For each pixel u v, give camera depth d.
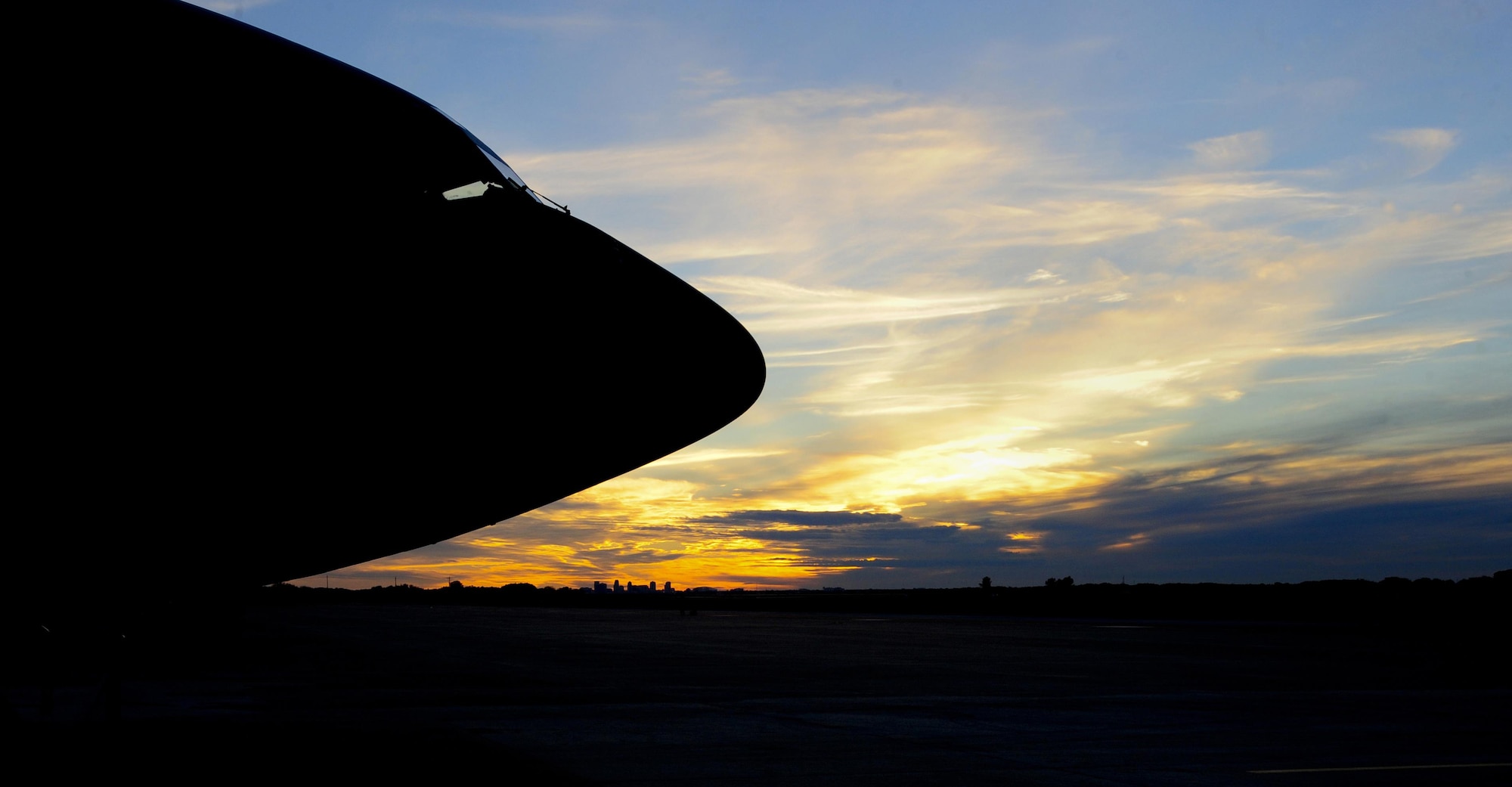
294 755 13.23
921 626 81.94
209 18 8.51
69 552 10.20
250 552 11.32
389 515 11.15
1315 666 35.22
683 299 10.05
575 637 56.56
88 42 7.88
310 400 8.63
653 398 10.03
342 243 8.35
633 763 13.62
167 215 7.84
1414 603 106.88
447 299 8.70
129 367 7.90
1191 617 112.62
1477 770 14.18
